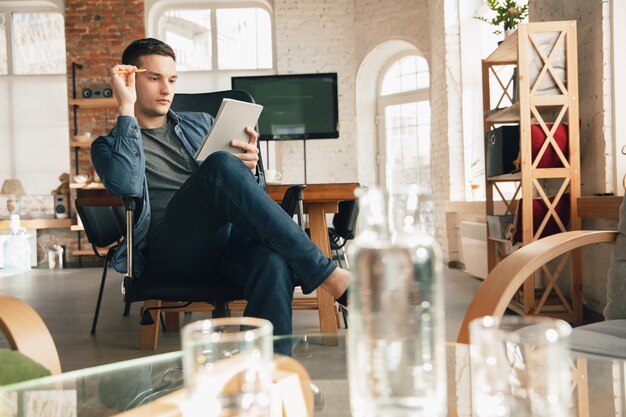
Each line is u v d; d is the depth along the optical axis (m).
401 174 7.75
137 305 4.33
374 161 7.93
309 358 0.94
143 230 2.03
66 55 8.04
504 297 1.42
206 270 1.95
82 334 3.30
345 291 1.67
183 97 2.78
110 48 8.05
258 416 0.52
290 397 0.80
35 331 1.17
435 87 6.67
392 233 0.57
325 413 0.78
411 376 0.55
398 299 0.55
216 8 8.29
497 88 5.81
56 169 8.37
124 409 0.89
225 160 1.78
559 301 3.32
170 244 1.91
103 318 3.80
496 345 0.49
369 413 0.56
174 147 2.26
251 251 1.76
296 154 7.91
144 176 2.04
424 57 7.12
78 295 4.94
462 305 3.80
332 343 0.96
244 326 0.56
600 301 3.00
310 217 2.88
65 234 8.07
